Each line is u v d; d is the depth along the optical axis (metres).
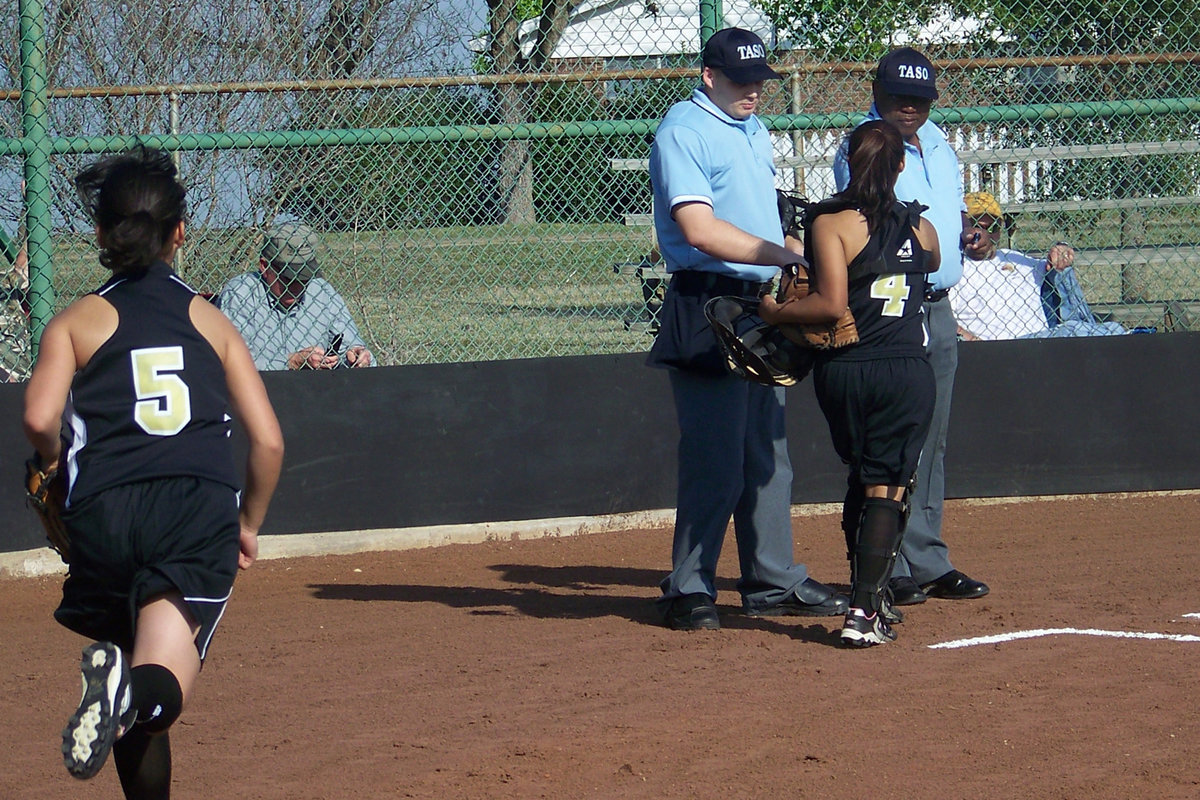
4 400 12.95
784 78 14.88
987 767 7.15
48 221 13.23
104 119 13.43
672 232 10.08
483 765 7.43
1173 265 17.64
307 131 13.79
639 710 8.34
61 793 7.31
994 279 15.73
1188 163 15.84
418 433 13.92
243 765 7.59
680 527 10.48
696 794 6.89
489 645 10.18
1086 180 15.95
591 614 11.14
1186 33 15.27
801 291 9.42
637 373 14.38
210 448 5.98
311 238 13.80
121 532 5.75
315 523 13.75
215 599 5.89
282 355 13.84
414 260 14.40
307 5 13.82
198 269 13.88
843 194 9.33
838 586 11.82
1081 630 9.96
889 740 7.62
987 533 13.90
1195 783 6.84
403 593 12.20
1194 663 8.98
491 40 14.41
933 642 9.77
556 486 14.27
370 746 7.85
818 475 14.83
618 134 14.41
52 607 12.13
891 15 15.07
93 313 5.96
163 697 5.52
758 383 9.88
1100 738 7.55
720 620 10.80
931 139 10.97
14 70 13.28
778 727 7.90
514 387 14.09
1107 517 14.41
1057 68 15.38
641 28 14.98
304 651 10.22
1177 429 15.18
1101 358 15.01
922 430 9.52
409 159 14.23
